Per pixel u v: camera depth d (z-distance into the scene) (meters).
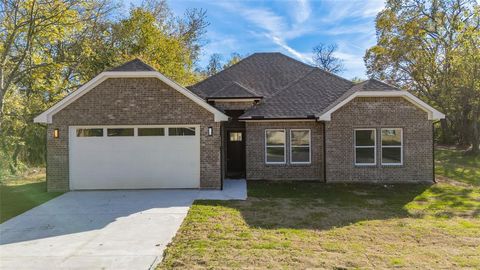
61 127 13.96
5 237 8.20
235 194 13.13
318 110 16.50
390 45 34.56
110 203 11.67
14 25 17.98
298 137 16.59
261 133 16.53
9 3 17.81
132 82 14.01
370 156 15.59
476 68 23.73
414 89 34.69
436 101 31.19
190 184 14.19
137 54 29.80
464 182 15.84
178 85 13.96
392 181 15.47
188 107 14.06
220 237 7.98
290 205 11.34
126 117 13.97
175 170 14.19
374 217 9.90
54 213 10.41
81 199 12.33
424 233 8.37
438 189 14.06
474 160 23.84
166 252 7.08
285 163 16.50
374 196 12.84
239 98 16.89
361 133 15.62
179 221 9.41
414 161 15.48
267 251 7.03
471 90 24.83
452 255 6.83
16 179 17.88
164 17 34.47
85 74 26.88
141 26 30.11
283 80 19.92
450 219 9.77
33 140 23.70
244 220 9.48
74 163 14.05
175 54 32.19
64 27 19.56
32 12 17.67
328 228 8.77
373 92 15.06
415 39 32.66
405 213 10.40
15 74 19.38
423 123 15.44
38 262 6.65
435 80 31.91
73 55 23.80
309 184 15.19
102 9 23.86
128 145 14.14
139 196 12.77
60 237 8.18
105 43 28.42
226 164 17.98
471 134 28.03
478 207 11.22
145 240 7.88
